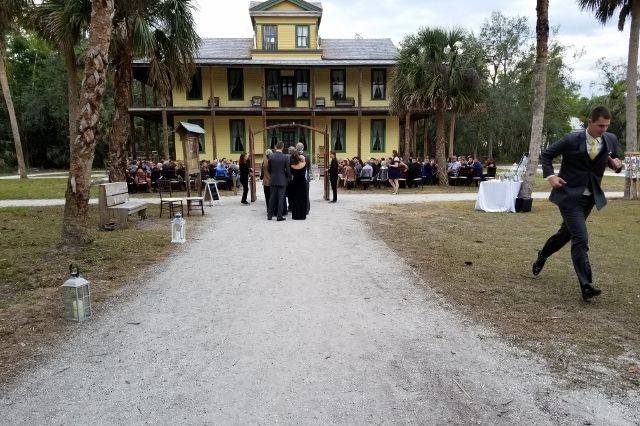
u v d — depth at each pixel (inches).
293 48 1175.6
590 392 119.9
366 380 127.0
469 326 164.7
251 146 554.6
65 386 124.4
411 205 545.3
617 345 146.9
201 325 167.6
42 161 1843.0
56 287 212.8
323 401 116.3
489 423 107.1
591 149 183.3
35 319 172.6
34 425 107.0
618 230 358.6
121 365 136.6
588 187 186.1
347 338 155.4
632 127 588.1
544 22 475.5
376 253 283.6
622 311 176.9
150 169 776.3
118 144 524.7
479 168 838.5
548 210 498.6
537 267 221.3
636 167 585.6
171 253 285.6
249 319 173.3
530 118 1740.9
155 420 108.5
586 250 185.9
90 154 283.7
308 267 250.2
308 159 439.2
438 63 783.7
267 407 113.5
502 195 486.3
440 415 110.3
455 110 813.9
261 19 1170.6
